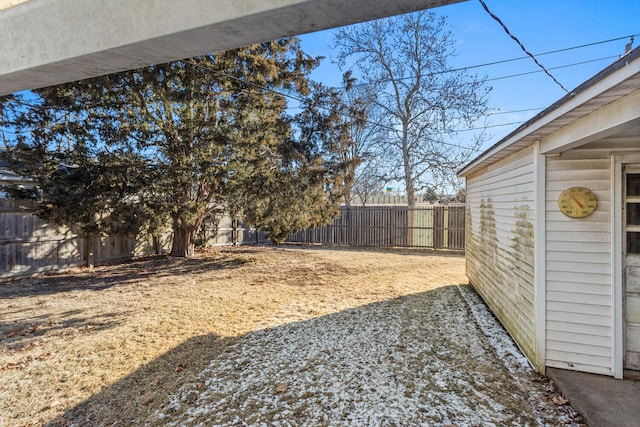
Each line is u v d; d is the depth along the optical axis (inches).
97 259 331.9
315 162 316.8
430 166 557.0
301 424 96.8
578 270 120.7
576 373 119.7
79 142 273.4
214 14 39.2
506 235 165.5
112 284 263.3
